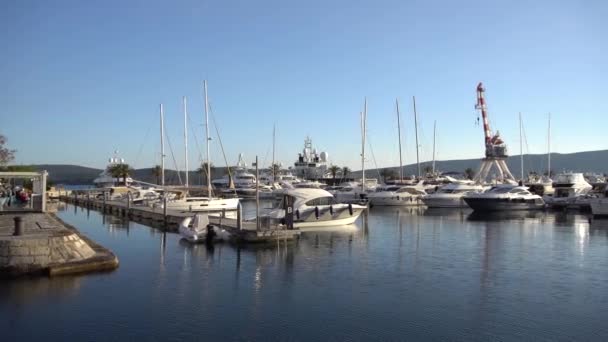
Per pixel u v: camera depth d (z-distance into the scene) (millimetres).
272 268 23047
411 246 29797
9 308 16172
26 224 26219
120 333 14281
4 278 19297
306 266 23531
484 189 63188
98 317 15578
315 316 15883
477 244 30734
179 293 18469
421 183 70875
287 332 14453
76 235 22281
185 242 31016
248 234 29906
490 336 14164
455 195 62250
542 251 28031
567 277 21234
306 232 36469
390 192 65062
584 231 37875
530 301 17531
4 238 19797
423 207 64250
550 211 57844
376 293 18609
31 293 17719
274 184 92938
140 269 22453
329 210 38094
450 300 17672
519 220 47406
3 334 14070
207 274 21719
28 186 74250
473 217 50938
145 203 57094
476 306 16969
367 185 83125
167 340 13797
